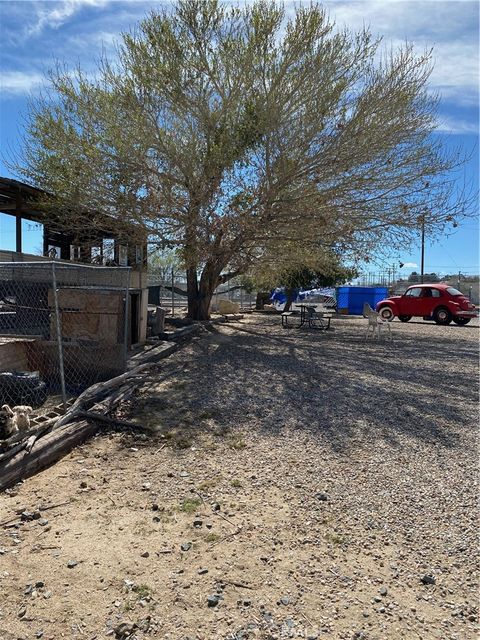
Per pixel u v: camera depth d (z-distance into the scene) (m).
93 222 13.80
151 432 5.32
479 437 5.31
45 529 3.33
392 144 13.24
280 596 2.67
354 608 2.58
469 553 3.11
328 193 13.48
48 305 8.24
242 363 9.77
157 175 13.89
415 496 3.88
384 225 14.09
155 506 3.65
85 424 5.20
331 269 19.30
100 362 7.48
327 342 13.74
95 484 4.04
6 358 6.56
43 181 13.36
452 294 21.55
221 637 2.37
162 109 13.69
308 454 4.75
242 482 4.10
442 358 10.94
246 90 13.70
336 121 12.88
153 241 14.70
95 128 13.44
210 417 5.92
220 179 13.91
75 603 2.59
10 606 2.56
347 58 12.90
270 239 14.68
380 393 7.29
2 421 4.31
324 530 3.37
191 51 13.63
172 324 16.44
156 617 2.50
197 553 3.06
